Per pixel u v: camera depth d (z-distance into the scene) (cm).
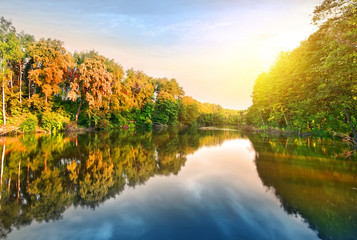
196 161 970
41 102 2577
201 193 547
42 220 410
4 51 2242
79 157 1041
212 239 335
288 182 629
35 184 632
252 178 680
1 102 2234
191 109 7344
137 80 4791
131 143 1641
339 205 461
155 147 1441
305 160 941
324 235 345
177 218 409
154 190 576
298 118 2144
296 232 355
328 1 1098
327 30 1187
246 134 2809
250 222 391
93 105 2947
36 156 1054
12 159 980
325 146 1355
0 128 2003
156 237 343
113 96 3769
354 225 374
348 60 1100
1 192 565
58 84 2969
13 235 355
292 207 453
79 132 2745
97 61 3067
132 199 509
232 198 511
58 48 2770
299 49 2322
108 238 342
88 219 411
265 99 3475
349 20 1080
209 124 9531
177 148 1405
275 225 378
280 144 1531
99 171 784
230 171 778
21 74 2847
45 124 2509
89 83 2867
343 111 1393
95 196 534
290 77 2289
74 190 579
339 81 1154
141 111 5144
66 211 447
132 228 372
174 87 6812
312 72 1686
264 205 466
